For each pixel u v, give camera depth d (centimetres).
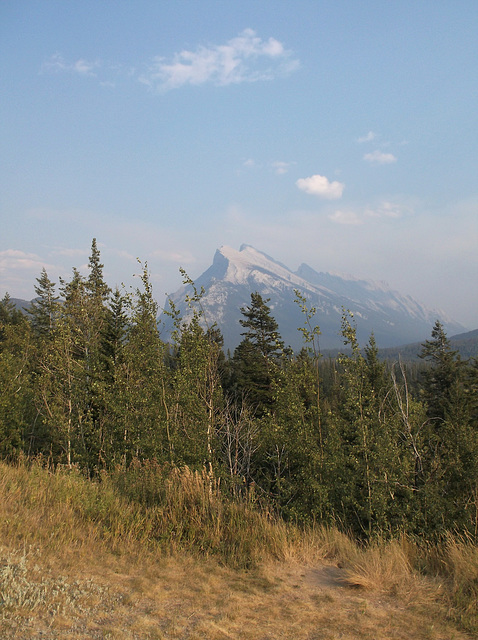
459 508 1131
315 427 1437
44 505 779
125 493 923
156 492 933
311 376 1431
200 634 436
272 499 1301
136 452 1572
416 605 534
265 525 789
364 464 1191
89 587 518
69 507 786
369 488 1159
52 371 2005
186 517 793
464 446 1261
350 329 1318
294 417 1411
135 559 628
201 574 600
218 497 905
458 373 3547
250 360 3092
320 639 444
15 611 432
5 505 736
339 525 1162
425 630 472
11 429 2034
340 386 1400
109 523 754
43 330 4453
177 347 1539
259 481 1486
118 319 2514
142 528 738
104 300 2708
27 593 472
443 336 3912
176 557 651
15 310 5478
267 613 498
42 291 4947
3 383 2122
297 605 524
